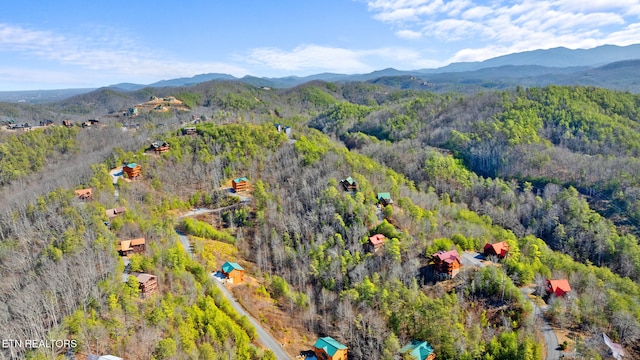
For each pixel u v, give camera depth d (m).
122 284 100.81
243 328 108.12
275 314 121.50
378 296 119.81
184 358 86.00
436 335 103.81
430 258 138.88
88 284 100.06
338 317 120.88
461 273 129.38
